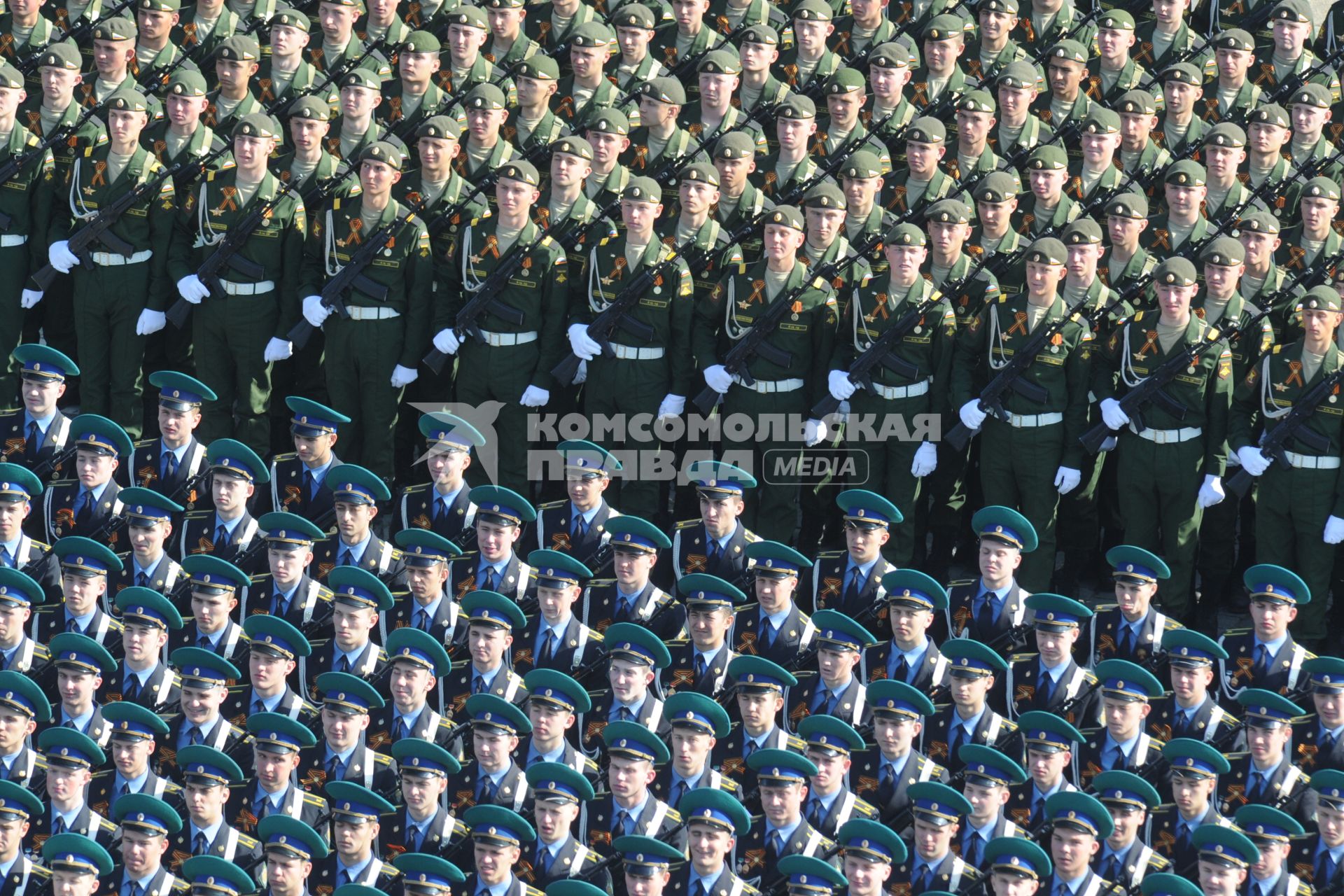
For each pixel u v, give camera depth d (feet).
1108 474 265.34
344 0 296.71
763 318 257.14
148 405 287.07
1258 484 251.60
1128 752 223.71
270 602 245.04
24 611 239.71
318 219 266.98
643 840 209.77
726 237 264.72
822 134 282.97
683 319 260.01
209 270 266.98
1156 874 205.87
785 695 233.14
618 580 242.78
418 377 275.59
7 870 218.59
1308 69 298.35
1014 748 224.53
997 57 297.94
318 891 215.10
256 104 289.94
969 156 278.87
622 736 217.56
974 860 215.10
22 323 278.87
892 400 257.14
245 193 266.98
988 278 257.34
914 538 266.16
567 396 272.72
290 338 267.59
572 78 292.20
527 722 221.25
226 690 233.76
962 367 256.32
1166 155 280.72
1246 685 234.38
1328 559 248.93
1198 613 262.88
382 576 248.73
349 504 247.09
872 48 300.81
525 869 216.13
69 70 275.59
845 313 258.37
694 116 286.05
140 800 215.51
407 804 219.20
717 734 220.84
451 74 293.23
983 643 232.94
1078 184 276.41
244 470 251.39
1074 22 309.42
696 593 232.73
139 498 248.52
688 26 298.76
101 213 269.64
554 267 262.26
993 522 236.02
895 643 232.73
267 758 221.66
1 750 229.25
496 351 263.70
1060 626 228.43
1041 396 251.19
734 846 216.33
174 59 298.76
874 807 221.05
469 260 263.49
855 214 266.36
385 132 287.28
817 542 270.67
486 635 231.30
